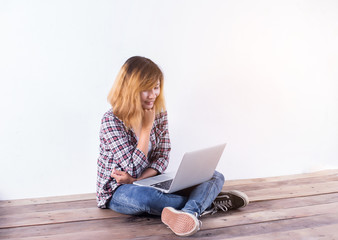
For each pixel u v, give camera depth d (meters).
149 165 2.10
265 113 2.97
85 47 2.38
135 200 1.84
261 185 2.70
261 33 2.88
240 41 2.81
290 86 3.04
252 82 2.89
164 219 1.78
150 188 1.84
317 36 3.10
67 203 2.23
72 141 2.42
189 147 2.74
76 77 2.38
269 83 2.96
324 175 3.04
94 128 2.47
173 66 2.62
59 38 2.32
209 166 1.90
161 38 2.56
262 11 2.86
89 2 2.36
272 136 3.03
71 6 2.32
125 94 1.88
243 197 2.02
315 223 1.90
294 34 3.01
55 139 2.38
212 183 1.93
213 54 2.73
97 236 1.70
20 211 2.07
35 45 2.27
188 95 2.69
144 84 1.86
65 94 2.37
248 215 2.01
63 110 2.38
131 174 1.89
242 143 2.92
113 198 1.96
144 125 1.95
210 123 2.79
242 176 2.95
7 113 2.26
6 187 2.31
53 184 2.41
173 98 2.64
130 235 1.72
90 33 2.38
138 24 2.49
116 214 2.01
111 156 1.96
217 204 2.04
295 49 3.03
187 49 2.64
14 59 2.24
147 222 1.89
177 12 2.59
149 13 2.51
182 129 2.70
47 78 2.32
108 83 2.46
